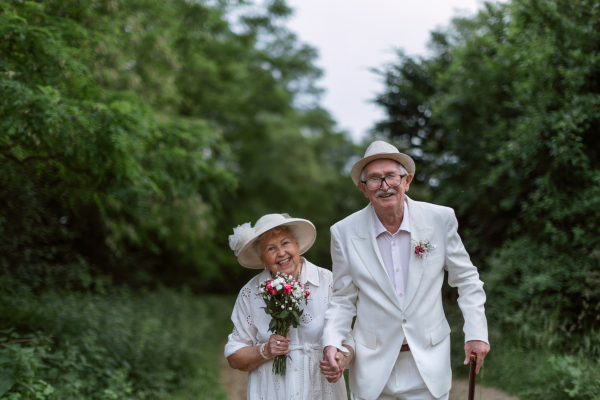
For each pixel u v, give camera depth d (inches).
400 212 104.5
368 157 102.3
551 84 208.5
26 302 213.8
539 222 210.4
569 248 196.5
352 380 106.7
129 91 247.3
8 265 243.8
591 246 186.2
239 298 115.3
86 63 199.6
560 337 178.9
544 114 207.9
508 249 223.3
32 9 173.2
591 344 172.1
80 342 193.0
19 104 147.1
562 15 208.7
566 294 191.0
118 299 296.4
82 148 174.2
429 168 335.9
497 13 272.7
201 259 585.3
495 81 257.9
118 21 233.0
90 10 208.8
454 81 299.7
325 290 114.3
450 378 103.6
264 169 695.1
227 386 255.3
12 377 139.5
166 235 351.9
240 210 700.0
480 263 265.3
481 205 265.6
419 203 107.7
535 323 188.2
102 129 175.2
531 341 186.5
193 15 323.6
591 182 196.2
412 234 104.1
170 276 556.4
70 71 173.9
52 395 150.6
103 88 209.5
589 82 203.3
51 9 191.5
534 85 215.3
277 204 741.9
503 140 251.9
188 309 393.7
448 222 105.3
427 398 101.6
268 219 111.8
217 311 521.7
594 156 202.1
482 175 269.7
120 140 173.9
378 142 104.3
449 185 298.2
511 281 217.0
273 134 690.8
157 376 215.3
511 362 174.6
